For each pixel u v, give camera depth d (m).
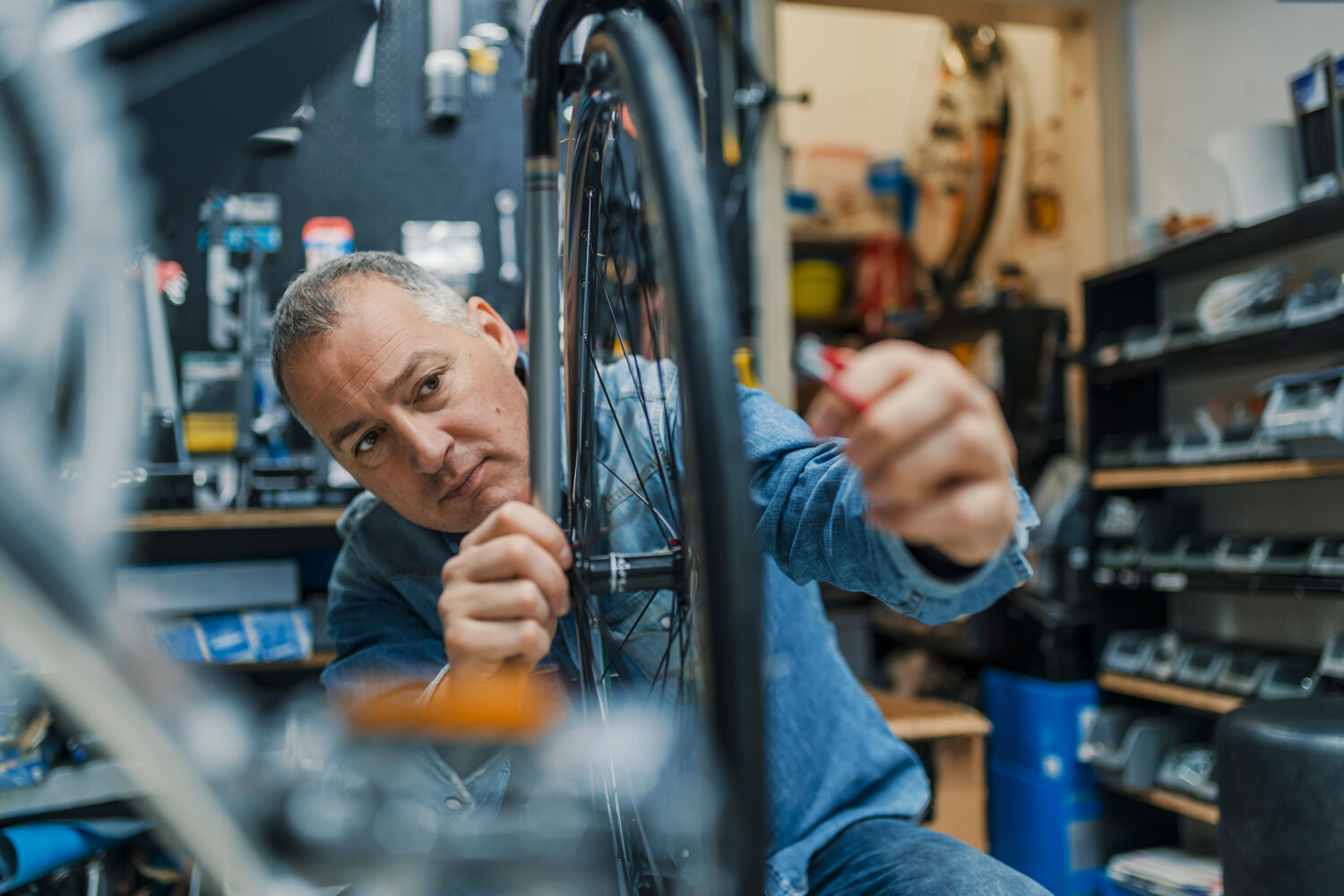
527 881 0.51
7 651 0.35
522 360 1.22
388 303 1.01
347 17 0.49
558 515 0.78
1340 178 2.22
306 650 2.30
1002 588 0.72
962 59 4.41
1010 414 3.47
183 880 2.19
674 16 0.74
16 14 0.36
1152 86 3.25
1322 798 1.54
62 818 1.97
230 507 2.43
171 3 0.43
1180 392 3.02
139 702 0.38
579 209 0.86
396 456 1.04
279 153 2.83
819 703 1.31
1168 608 3.03
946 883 1.04
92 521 0.34
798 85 5.41
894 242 4.76
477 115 3.01
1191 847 2.87
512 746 0.61
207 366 2.59
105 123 0.40
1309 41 2.67
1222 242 2.54
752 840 0.45
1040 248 3.85
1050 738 2.90
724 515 0.47
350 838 0.47
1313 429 2.15
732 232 3.15
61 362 0.36
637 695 0.99
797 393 3.59
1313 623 2.59
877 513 0.56
